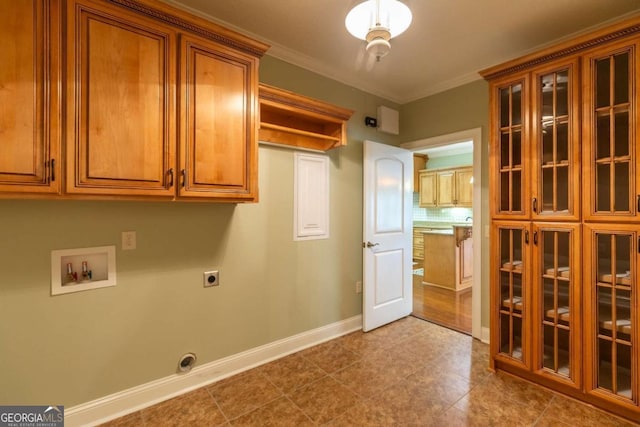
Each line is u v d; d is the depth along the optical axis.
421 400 1.90
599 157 1.77
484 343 2.71
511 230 2.14
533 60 1.96
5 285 1.48
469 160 6.43
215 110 1.71
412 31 2.13
